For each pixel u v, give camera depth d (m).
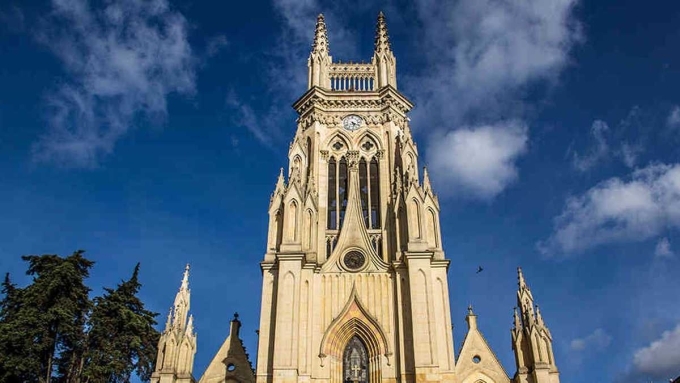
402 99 85.62
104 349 72.56
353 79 89.88
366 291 70.25
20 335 67.56
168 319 69.50
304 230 73.38
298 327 65.25
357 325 68.50
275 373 62.41
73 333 71.75
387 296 69.81
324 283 70.94
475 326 71.62
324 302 69.88
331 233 75.88
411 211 72.56
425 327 65.00
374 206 78.31
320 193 78.06
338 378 66.25
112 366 70.44
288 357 63.25
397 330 67.19
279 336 64.25
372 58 91.50
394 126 82.88
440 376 63.22
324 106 84.75
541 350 66.38
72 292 73.88
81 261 76.56
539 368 65.38
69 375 71.75
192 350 69.12
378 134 82.56
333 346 67.44
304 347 65.56
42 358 70.88
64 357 73.81
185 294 71.62
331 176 80.62
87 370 69.56
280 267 68.31
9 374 67.25
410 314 66.88
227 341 71.38
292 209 73.38
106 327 74.12
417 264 68.50
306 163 79.50
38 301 71.19
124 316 74.88
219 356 70.50
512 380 67.94
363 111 84.31
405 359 65.31
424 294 66.88
